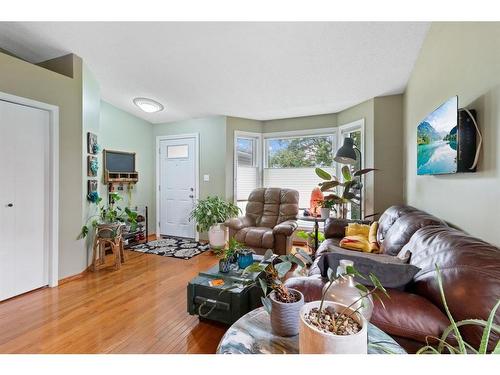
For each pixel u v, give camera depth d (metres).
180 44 2.49
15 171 2.32
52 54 2.73
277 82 3.14
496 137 1.17
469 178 1.44
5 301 2.25
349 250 2.32
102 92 3.65
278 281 1.00
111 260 3.43
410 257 1.45
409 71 2.73
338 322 0.73
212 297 1.87
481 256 0.96
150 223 5.00
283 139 4.66
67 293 2.43
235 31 2.26
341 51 2.44
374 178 3.38
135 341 1.72
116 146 4.28
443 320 0.93
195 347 1.66
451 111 1.48
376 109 3.38
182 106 4.05
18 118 2.33
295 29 2.19
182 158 4.82
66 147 2.70
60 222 2.65
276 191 4.02
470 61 1.42
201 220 4.00
